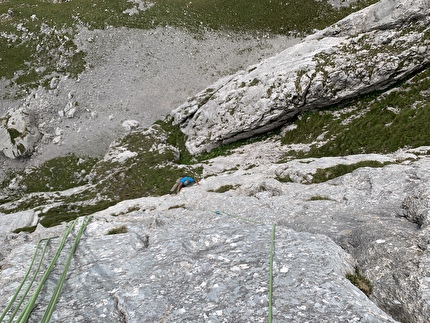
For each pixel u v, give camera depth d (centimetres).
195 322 640
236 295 699
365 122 3334
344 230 1198
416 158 2148
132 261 882
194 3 7294
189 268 816
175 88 6222
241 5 6988
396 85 3578
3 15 7431
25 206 4434
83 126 5953
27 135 5681
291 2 6694
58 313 703
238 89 4462
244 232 980
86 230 1152
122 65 6575
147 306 696
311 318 617
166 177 4191
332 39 4256
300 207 1606
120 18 7106
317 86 3775
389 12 3912
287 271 761
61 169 5403
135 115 5981
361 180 1789
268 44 6400
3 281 854
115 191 4241
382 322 598
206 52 6556
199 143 4712
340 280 738
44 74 6475
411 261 866
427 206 1114
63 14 7206
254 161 3838
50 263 912
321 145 3472
